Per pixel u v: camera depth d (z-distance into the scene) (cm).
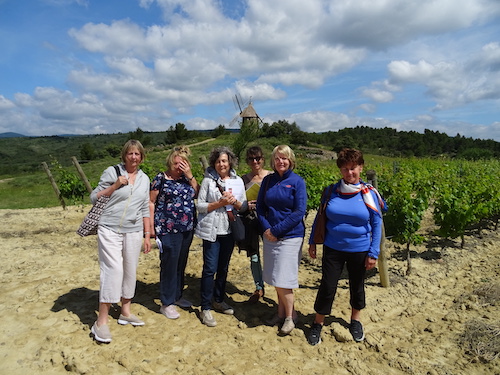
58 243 695
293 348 345
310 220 903
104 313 347
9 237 742
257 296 438
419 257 607
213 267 382
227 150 383
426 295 466
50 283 483
